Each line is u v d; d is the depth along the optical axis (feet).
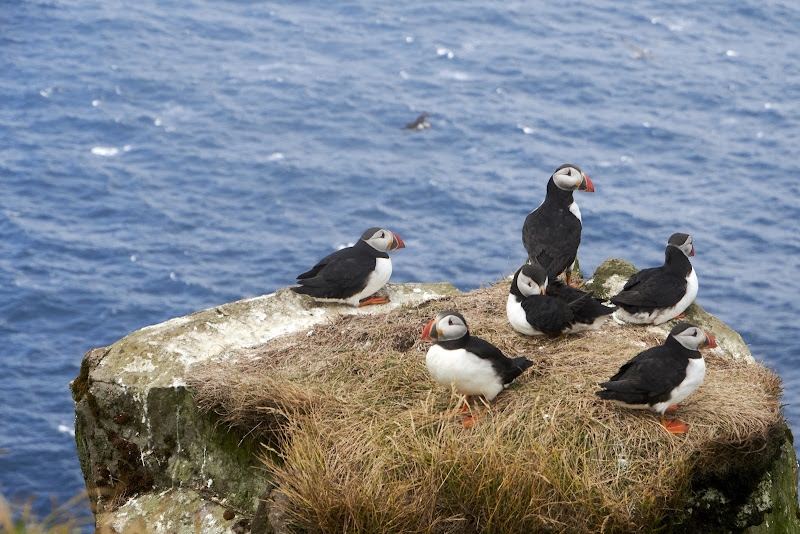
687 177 183.62
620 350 28.30
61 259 151.74
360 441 24.54
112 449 29.32
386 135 208.23
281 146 201.98
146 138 205.67
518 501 22.53
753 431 24.68
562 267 31.53
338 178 185.47
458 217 167.02
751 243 153.69
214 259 154.10
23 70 240.94
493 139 205.16
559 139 204.85
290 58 256.32
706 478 24.75
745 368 28.04
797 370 112.47
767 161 189.88
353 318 31.96
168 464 28.78
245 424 27.17
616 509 22.77
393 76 242.99
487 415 25.38
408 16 288.71
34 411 108.37
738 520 25.13
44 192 177.27
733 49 258.78
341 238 162.20
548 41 266.98
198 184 183.42
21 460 96.73
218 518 27.35
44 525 18.16
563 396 25.71
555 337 29.40
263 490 27.12
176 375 28.60
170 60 252.62
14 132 205.36
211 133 208.74
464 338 24.90
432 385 27.04
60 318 134.51
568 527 22.65
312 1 303.48
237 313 32.40
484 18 286.87
